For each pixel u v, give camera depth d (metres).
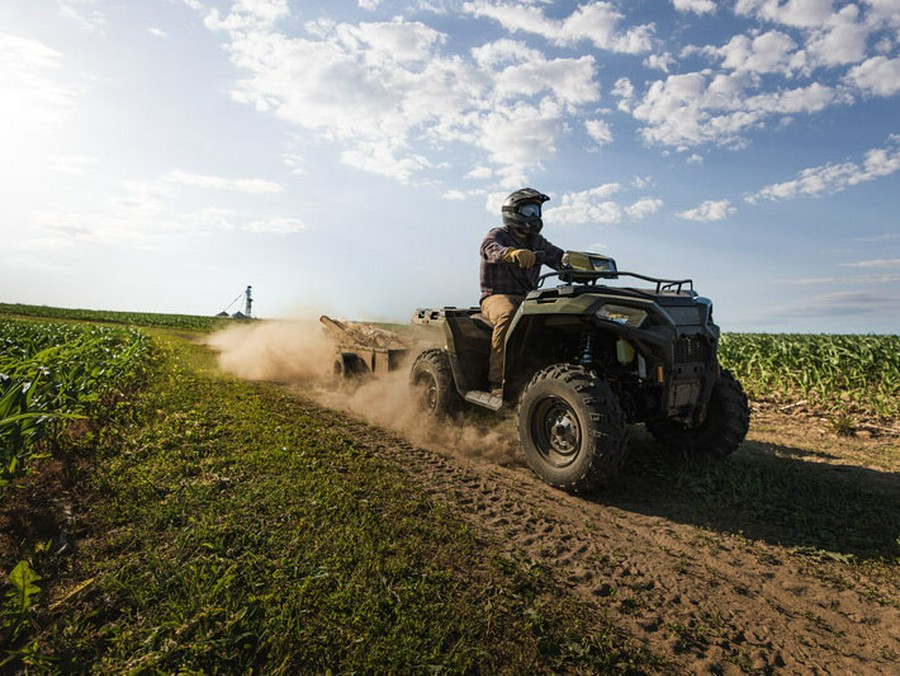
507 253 4.56
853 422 6.54
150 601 2.01
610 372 4.03
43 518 2.64
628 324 3.69
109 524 2.61
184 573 2.15
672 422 4.70
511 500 3.49
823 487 3.96
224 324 27.81
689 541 3.05
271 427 4.64
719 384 4.46
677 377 3.77
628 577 2.58
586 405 3.54
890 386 8.81
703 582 2.58
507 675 1.78
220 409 5.18
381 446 4.52
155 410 4.88
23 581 1.82
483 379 4.98
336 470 3.62
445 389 5.10
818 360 9.70
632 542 3.00
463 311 5.46
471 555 2.59
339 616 1.96
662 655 1.99
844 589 2.58
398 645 1.84
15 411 2.85
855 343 11.30
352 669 1.71
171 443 3.91
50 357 4.26
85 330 10.52
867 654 2.09
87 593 2.04
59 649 1.74
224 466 3.51
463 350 4.96
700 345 4.02
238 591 2.06
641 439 5.25
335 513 2.85
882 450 5.34
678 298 4.02
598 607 2.28
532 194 4.97
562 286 4.05
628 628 2.15
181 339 15.27
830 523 3.34
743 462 4.56
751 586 2.57
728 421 4.36
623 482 4.05
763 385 9.43
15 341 6.39
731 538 3.12
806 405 8.03
